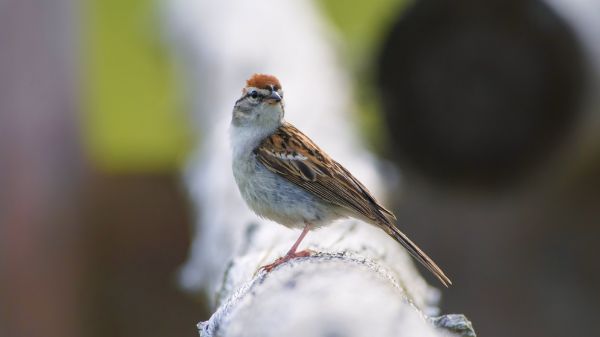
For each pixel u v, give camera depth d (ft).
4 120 38.63
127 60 63.00
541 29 40.73
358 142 35.65
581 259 42.55
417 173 44.16
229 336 17.66
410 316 16.35
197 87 44.62
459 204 44.42
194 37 47.37
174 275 45.62
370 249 23.47
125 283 44.83
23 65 39.11
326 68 41.16
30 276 38.83
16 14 39.04
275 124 25.66
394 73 43.01
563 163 42.68
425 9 41.78
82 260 41.52
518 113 42.04
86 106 44.83
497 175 43.24
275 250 23.98
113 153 53.47
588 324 39.78
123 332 43.88
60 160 40.16
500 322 39.60
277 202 25.14
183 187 43.78
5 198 38.52
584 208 44.62
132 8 65.00
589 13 40.81
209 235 30.50
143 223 47.19
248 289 18.98
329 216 25.09
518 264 42.42
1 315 38.58
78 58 42.96
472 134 42.80
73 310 40.09
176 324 44.01
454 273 41.83
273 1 46.16
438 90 42.63
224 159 32.53
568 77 40.93
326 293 17.15
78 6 44.14
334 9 62.90
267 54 40.86
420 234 43.65
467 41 41.83
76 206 40.91
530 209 44.16
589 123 41.16
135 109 59.11
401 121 43.39
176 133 51.88
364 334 15.43
